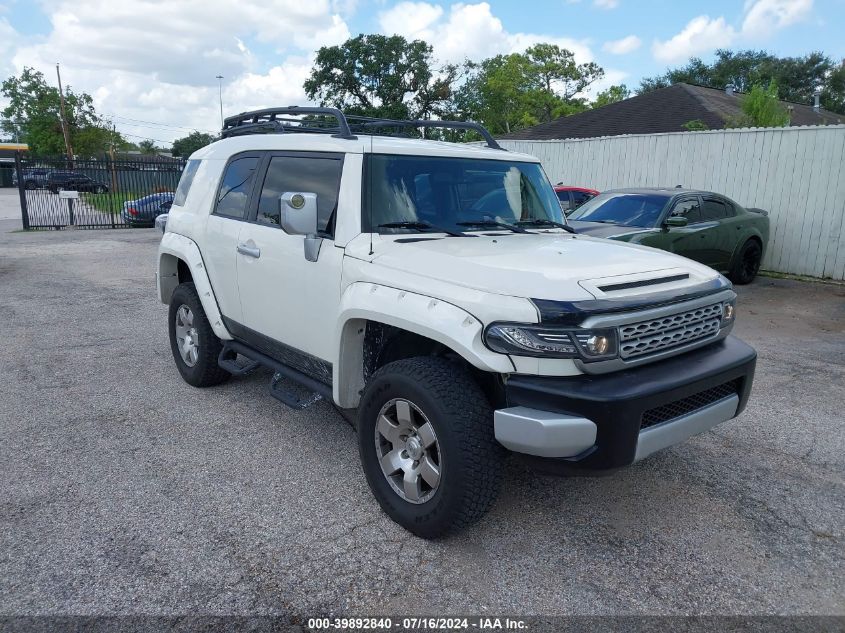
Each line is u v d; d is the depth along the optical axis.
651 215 9.45
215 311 4.98
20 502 3.60
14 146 70.00
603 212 9.94
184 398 5.29
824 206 12.07
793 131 12.27
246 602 2.81
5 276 11.41
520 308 2.87
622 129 23.44
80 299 9.39
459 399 3.05
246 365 5.07
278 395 4.34
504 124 50.38
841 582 3.05
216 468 4.06
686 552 3.27
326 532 3.36
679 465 4.24
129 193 23.70
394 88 44.16
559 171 16.55
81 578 2.94
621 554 3.24
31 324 7.80
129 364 6.21
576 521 3.53
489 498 3.07
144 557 3.11
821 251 12.21
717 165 13.43
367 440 3.51
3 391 5.40
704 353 3.40
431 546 3.26
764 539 3.40
